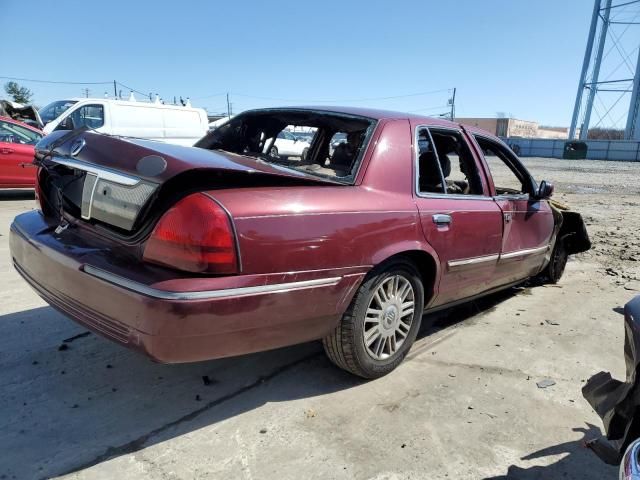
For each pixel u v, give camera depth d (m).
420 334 4.18
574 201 14.04
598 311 4.86
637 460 1.61
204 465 2.50
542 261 5.11
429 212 3.39
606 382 2.27
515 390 3.31
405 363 3.63
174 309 2.30
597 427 2.94
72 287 2.66
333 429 2.81
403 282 3.35
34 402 2.95
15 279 4.95
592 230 9.43
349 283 2.90
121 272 2.45
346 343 3.08
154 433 2.72
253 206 2.52
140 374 3.31
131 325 2.38
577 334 4.28
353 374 3.36
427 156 3.72
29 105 13.37
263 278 2.51
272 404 3.04
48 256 2.80
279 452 2.61
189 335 2.36
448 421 2.93
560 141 53.00
